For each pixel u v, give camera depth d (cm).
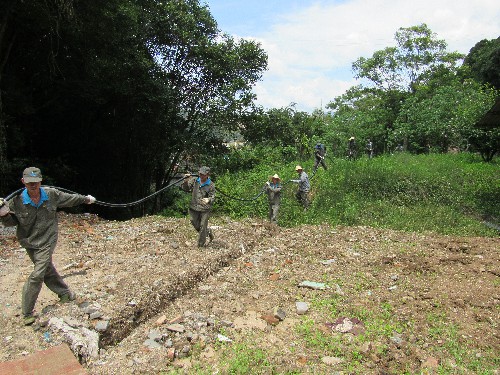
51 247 545
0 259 775
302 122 2772
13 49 1530
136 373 444
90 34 1483
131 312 571
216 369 453
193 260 779
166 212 1738
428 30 3628
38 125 1808
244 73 2219
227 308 606
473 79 3612
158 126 2008
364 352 485
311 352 492
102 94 1795
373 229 1105
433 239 1008
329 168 1742
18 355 464
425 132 2845
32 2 1267
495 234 1106
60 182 1772
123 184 2152
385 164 1769
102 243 895
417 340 529
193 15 2080
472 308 619
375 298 649
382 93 3872
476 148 2536
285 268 785
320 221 1209
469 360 485
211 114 2175
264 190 1143
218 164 2091
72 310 552
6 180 1323
